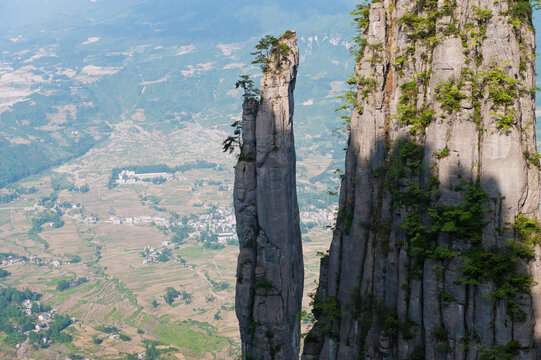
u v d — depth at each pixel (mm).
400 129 54375
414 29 54312
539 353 43750
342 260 61406
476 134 46062
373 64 58000
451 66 47625
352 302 59500
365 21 60781
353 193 61125
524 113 45625
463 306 46031
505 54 45562
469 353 45562
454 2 48438
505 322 43656
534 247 43875
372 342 55781
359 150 59281
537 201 45031
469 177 46188
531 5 47250
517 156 43969
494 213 44750
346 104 62969
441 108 48438
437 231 48281
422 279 50125
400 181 53312
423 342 50281
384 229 55781
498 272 43938
